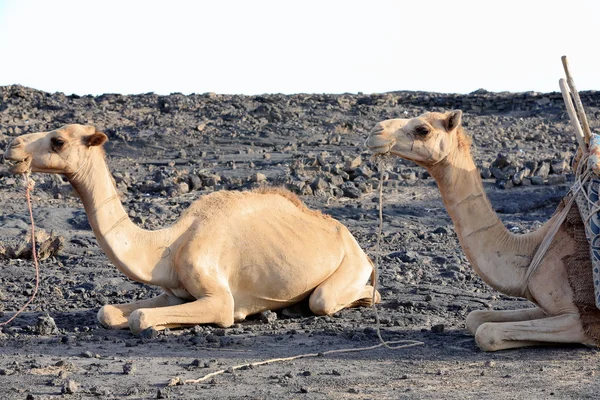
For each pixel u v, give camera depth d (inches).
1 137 1365.7
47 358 322.0
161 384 283.0
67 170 360.5
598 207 322.0
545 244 336.2
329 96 1847.9
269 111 1572.3
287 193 420.2
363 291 424.2
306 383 285.3
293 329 379.9
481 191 343.0
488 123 1589.6
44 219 743.7
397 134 334.0
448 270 552.4
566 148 1326.3
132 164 1197.1
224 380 289.0
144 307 388.5
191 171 1045.8
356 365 313.9
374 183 938.1
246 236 390.6
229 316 377.7
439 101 1825.8
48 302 455.2
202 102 1724.9
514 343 334.0
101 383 283.7
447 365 312.5
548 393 270.5
